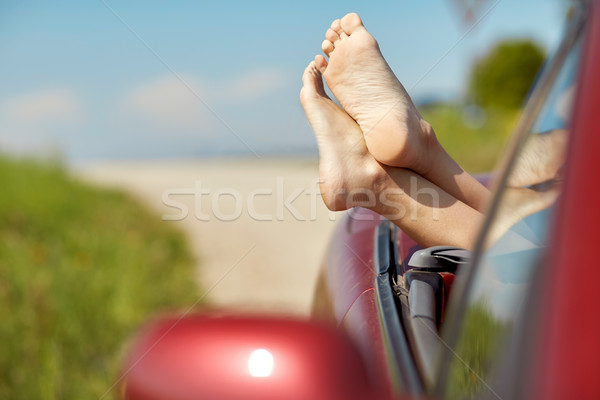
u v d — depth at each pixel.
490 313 0.99
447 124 11.10
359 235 2.22
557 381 0.71
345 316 1.64
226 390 0.89
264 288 4.46
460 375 1.03
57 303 3.42
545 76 1.22
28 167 6.39
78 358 3.12
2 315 3.22
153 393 0.91
